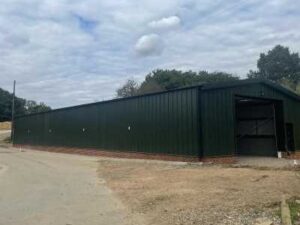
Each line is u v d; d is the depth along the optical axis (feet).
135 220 26.37
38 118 130.00
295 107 82.58
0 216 28.53
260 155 82.38
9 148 143.33
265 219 24.40
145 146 73.15
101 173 55.26
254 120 84.53
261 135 82.74
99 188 40.93
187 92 63.36
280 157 76.79
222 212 26.89
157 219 26.25
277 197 30.83
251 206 28.12
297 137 82.17
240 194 32.96
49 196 36.63
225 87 64.85
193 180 42.88
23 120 146.30
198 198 32.24
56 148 114.62
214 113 63.05
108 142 86.38
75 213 29.07
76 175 53.83
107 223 25.91
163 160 67.92
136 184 42.47
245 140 86.17
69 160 82.48
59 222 26.43
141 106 74.79
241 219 24.80
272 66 293.43
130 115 78.38
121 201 33.14
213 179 42.83
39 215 28.60
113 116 84.69
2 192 39.58
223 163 61.67
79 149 100.07
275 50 298.15
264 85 73.56
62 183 45.68
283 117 78.64
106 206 31.27
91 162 75.56
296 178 41.06
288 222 22.71
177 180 43.55
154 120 70.85
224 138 63.77
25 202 33.81
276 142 78.95
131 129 77.87
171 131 66.33
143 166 62.13
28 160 84.33
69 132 106.42
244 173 47.01
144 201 32.50
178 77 241.14
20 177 52.70
